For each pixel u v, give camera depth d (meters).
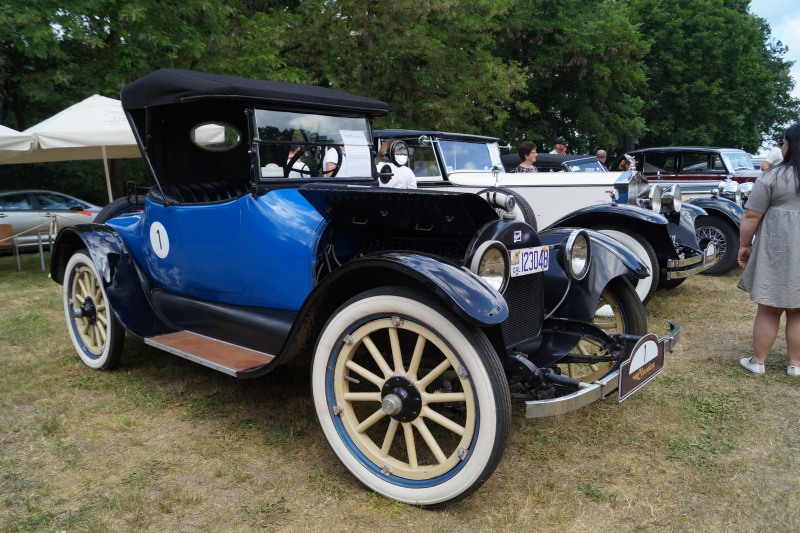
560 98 21.75
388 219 2.46
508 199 2.21
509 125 20.27
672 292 5.83
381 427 2.78
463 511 2.05
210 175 3.66
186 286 3.19
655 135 28.02
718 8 27.98
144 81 2.99
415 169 6.50
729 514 2.01
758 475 2.28
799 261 3.17
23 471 2.37
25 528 1.96
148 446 2.60
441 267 1.99
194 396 3.19
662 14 27.34
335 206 2.52
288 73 12.25
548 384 2.27
